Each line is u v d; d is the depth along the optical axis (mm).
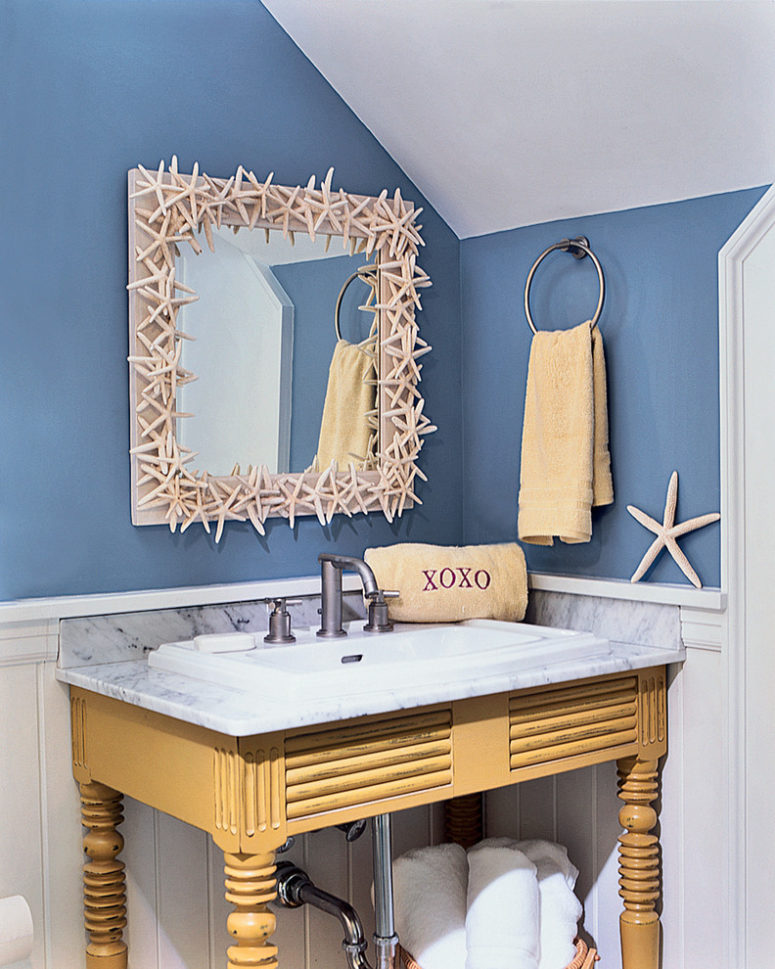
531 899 2064
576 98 2045
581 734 2002
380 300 2383
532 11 1915
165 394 2061
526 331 2410
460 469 2562
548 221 2354
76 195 1994
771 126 1881
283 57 2260
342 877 2346
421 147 2363
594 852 2299
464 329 2559
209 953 2166
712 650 2055
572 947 2115
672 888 2152
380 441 2395
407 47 2131
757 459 1987
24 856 1949
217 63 2168
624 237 2209
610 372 2248
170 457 2068
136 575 2076
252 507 2191
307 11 2176
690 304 2094
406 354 2404
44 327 1961
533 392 2256
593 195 2229
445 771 1824
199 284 2119
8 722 1927
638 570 2178
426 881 2178
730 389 2008
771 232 1955
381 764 1745
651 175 2104
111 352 2039
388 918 2086
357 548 2387
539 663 1949
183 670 1899
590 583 2260
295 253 2252
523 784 2459
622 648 2139
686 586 2107
